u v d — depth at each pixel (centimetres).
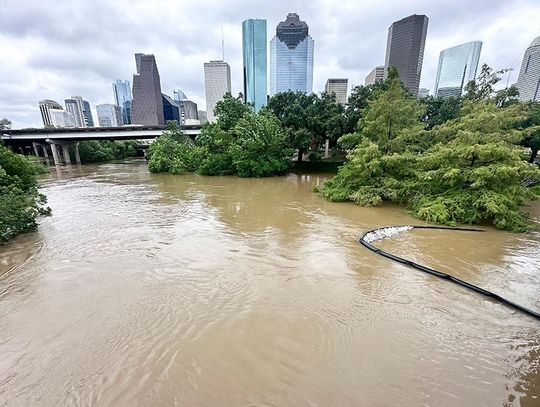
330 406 371
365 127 1641
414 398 384
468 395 389
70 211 1462
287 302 620
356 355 465
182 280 720
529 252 888
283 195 1867
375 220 1252
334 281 714
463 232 1078
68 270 787
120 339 505
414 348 481
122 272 769
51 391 399
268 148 2759
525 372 431
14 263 840
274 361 451
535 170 1073
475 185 1127
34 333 525
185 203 1647
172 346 486
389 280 720
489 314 578
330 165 3142
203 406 373
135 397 387
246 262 825
